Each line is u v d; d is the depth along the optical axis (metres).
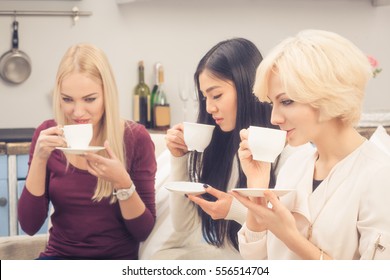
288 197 1.38
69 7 3.96
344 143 1.29
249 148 1.40
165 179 2.15
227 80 1.73
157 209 2.07
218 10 4.20
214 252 1.84
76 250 1.96
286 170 1.46
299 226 1.33
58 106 1.92
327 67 1.18
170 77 4.16
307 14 4.38
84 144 1.70
